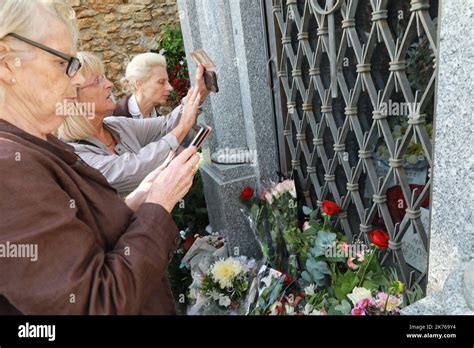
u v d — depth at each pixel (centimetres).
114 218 90
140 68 256
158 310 99
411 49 134
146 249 83
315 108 205
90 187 89
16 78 78
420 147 145
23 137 79
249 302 174
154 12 536
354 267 162
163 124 233
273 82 229
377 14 140
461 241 102
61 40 81
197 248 256
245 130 248
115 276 76
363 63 154
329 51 175
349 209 196
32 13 77
